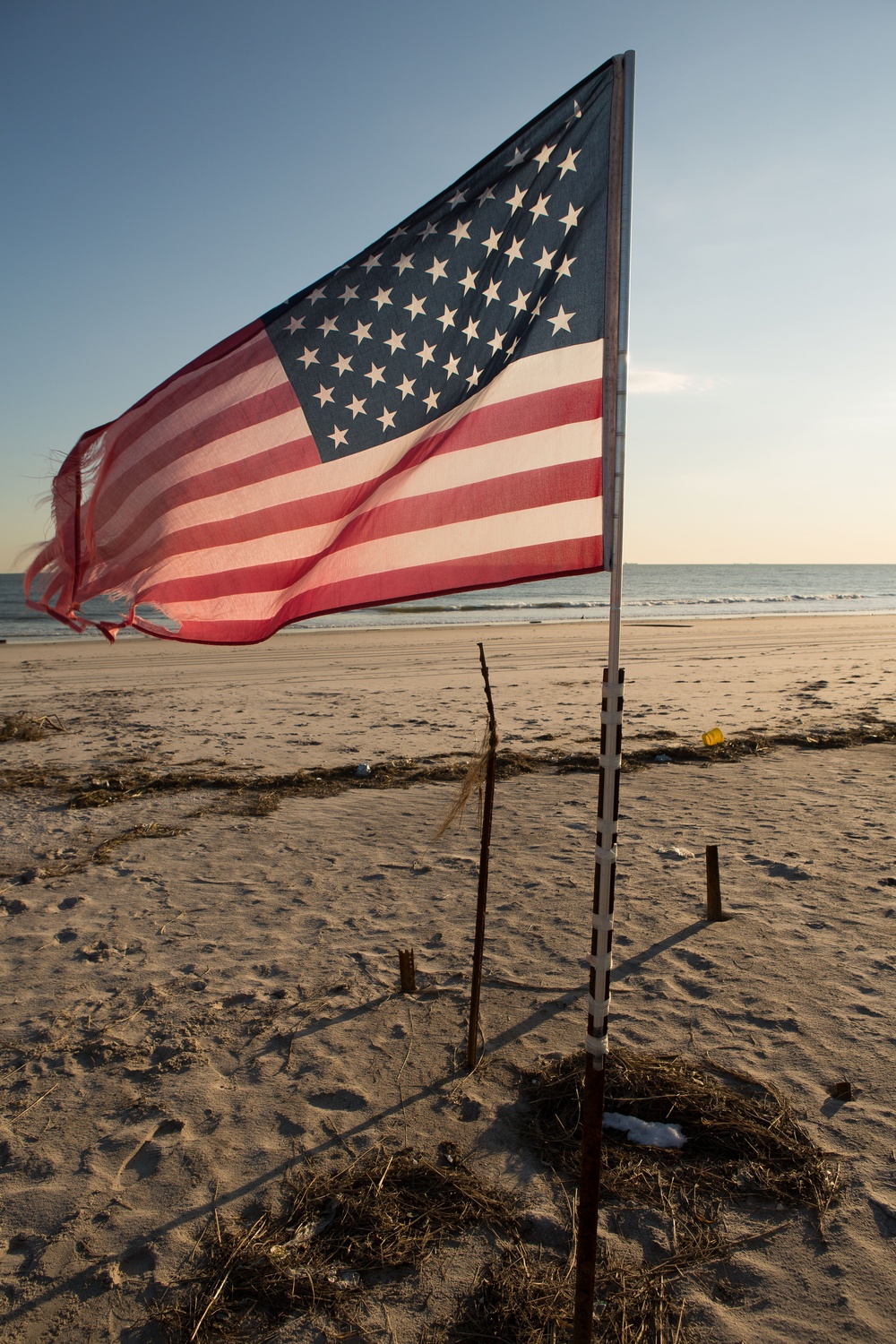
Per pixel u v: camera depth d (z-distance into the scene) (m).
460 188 3.02
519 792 9.05
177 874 6.67
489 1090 3.70
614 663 2.19
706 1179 3.09
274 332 3.21
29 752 11.66
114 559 3.28
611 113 2.55
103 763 10.89
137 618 3.27
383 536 3.12
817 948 5.02
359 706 15.18
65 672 20.75
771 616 42.56
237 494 3.24
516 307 2.91
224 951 5.23
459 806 3.96
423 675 19.48
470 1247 2.80
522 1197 3.03
